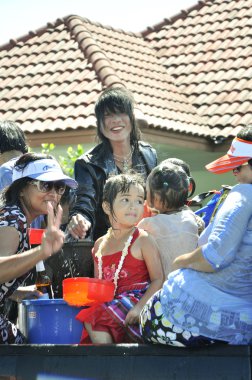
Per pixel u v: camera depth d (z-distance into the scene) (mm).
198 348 4332
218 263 4324
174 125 13383
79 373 4539
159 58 16672
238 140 4703
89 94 13992
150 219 5227
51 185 5027
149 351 4418
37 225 6332
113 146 6207
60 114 13578
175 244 5137
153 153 6371
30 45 16250
